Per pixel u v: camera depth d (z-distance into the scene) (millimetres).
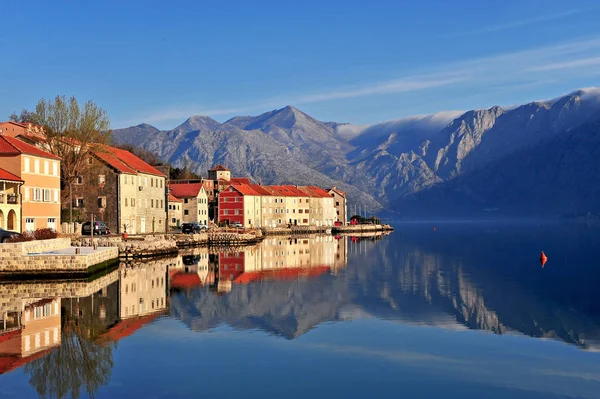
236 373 28031
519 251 108250
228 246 119375
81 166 103000
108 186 107375
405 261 85812
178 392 25500
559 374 28438
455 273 69938
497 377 27891
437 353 31828
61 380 26906
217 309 44000
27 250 58969
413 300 49156
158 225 126312
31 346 32438
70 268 57969
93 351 31562
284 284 58750
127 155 122062
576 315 42875
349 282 60750
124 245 81625
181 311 42875
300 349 32312
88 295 49719
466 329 37812
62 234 83188
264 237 164875
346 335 35750
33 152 81375
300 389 26000
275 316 41500
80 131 98188
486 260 88125
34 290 52469
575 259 90000
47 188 85062
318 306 45812
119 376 27484
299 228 198500
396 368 29016
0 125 106562
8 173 76312
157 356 30719
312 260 86562
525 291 54938
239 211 181375
